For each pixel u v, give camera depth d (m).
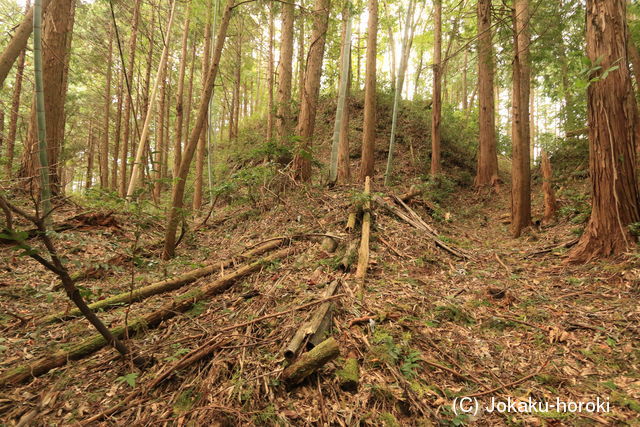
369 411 2.08
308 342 2.47
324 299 2.98
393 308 3.28
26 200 5.66
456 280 4.37
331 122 14.72
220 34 4.67
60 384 2.26
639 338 2.78
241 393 2.13
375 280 4.02
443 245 5.58
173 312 3.19
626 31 4.29
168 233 4.68
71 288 2.04
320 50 8.45
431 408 2.16
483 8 8.41
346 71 7.62
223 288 3.78
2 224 1.70
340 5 8.52
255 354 2.50
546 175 7.68
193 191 11.59
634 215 4.27
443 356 2.71
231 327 2.71
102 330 2.27
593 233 4.53
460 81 23.23
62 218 5.64
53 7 6.38
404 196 7.82
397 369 2.44
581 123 11.27
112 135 18.97
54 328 3.01
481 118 11.84
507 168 15.38
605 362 2.61
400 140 13.55
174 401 2.14
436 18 10.84
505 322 3.25
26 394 2.17
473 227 8.31
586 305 3.45
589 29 4.48
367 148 10.04
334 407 2.09
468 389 2.38
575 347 2.82
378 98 14.93
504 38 7.43
